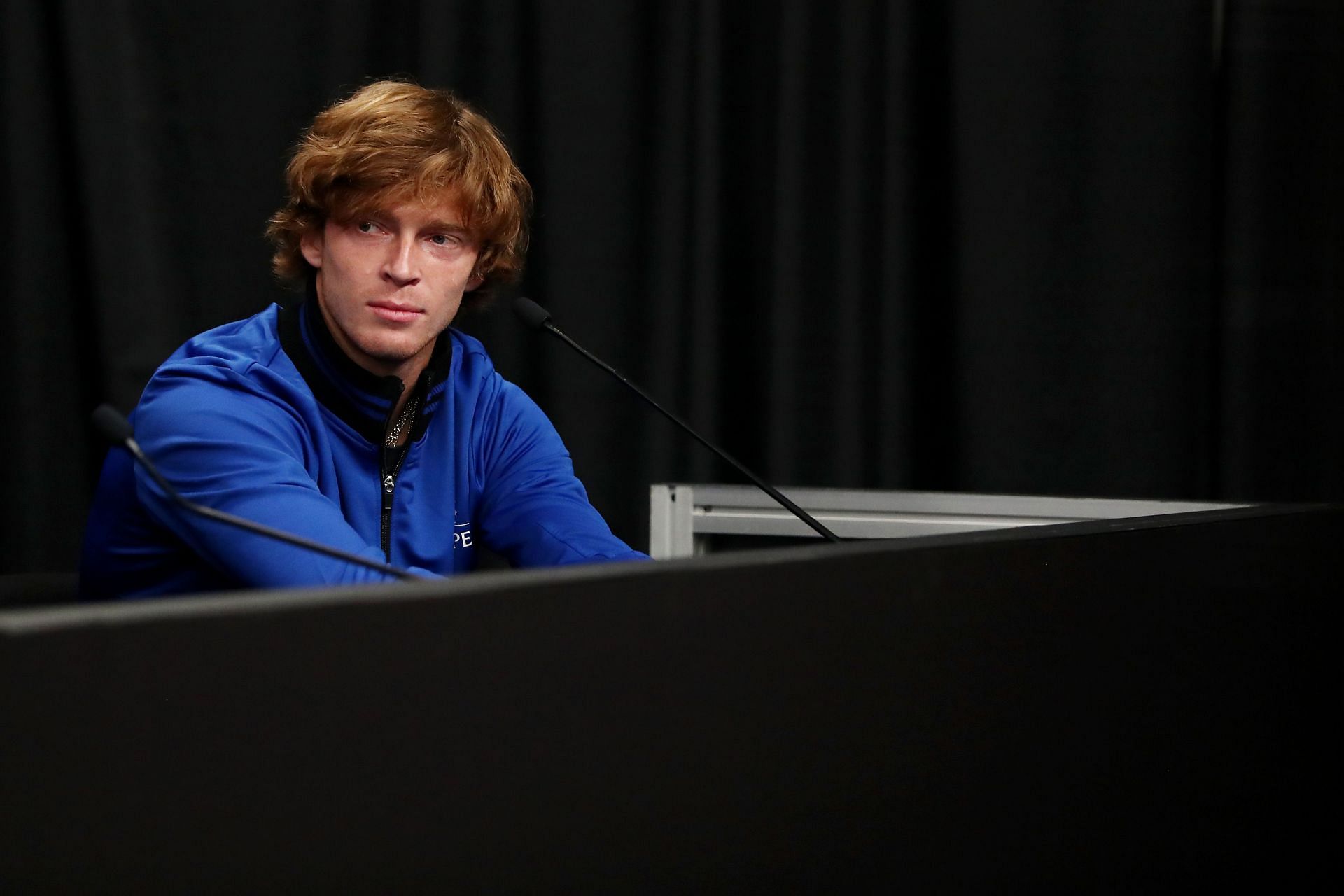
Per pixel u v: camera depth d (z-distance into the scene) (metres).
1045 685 2.61
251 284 7.57
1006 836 2.52
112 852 1.54
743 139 8.13
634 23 7.87
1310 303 7.64
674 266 7.93
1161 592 2.90
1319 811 3.43
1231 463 7.66
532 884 1.85
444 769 1.78
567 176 7.82
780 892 2.14
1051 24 7.67
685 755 2.02
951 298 7.93
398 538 4.40
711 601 2.05
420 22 7.70
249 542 3.52
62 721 1.52
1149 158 7.69
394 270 3.91
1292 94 7.60
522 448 4.89
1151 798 2.87
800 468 8.02
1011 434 7.79
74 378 7.48
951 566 2.42
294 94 7.59
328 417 4.18
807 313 8.00
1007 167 7.71
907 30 7.79
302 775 1.67
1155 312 7.73
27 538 7.27
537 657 1.87
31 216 7.25
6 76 7.18
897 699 2.32
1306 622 3.38
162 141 7.38
